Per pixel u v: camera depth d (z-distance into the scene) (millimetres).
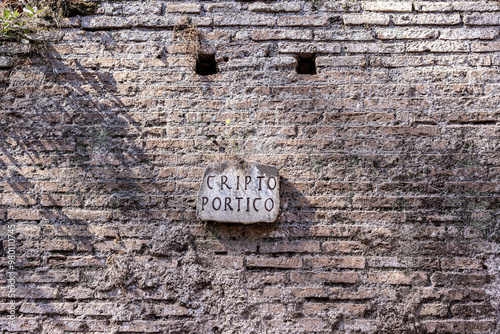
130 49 2529
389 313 2166
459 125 2410
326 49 2525
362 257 2242
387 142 2389
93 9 2580
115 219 2305
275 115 2432
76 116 2436
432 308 2172
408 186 2332
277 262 2242
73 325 2166
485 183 2332
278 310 2178
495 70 2479
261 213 2260
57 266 2244
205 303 2193
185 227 2293
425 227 2281
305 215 2301
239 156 2375
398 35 2539
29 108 2443
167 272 2232
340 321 2162
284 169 2361
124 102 2455
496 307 2170
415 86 2461
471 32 2537
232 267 2238
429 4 2584
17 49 2525
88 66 2506
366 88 2463
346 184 2336
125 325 2166
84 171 2365
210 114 2439
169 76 2488
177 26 2551
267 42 2545
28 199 2324
